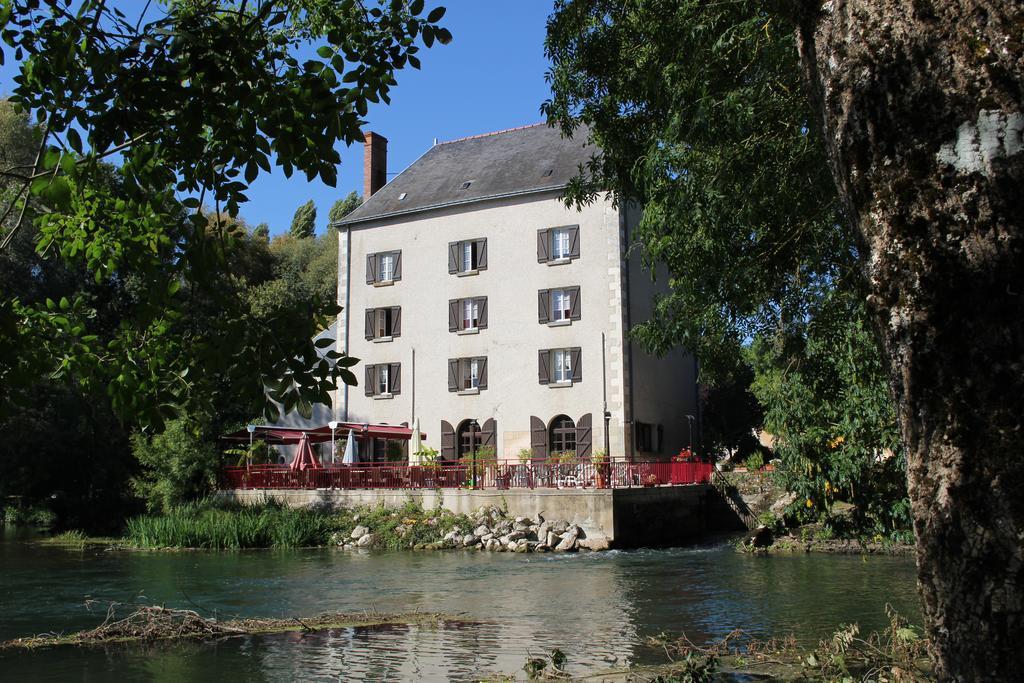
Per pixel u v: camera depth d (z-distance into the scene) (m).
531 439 31.66
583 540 23.72
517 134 37.66
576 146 34.62
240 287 32.75
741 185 7.99
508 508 25.39
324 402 5.03
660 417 33.09
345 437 31.75
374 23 5.26
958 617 2.37
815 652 8.44
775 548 21.66
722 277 8.51
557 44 9.22
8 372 5.25
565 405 31.30
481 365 32.91
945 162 2.52
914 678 6.75
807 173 7.63
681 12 8.02
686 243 8.49
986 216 2.43
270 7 4.95
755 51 7.26
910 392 2.54
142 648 10.17
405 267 35.22
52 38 4.65
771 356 8.94
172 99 4.43
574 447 31.27
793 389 8.62
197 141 4.78
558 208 32.59
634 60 9.13
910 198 2.57
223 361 4.97
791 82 7.26
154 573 18.72
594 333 31.22
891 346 2.62
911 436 2.56
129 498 36.38
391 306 35.16
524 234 33.03
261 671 8.95
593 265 31.62
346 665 9.20
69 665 9.29
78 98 4.63
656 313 9.34
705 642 10.17
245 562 21.20
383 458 34.34
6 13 4.71
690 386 36.31
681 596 14.30
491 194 33.69
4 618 12.84
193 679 8.62
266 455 34.12
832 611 12.20
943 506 2.41
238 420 33.19
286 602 14.34
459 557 22.09
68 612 13.39
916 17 2.63
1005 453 2.30
